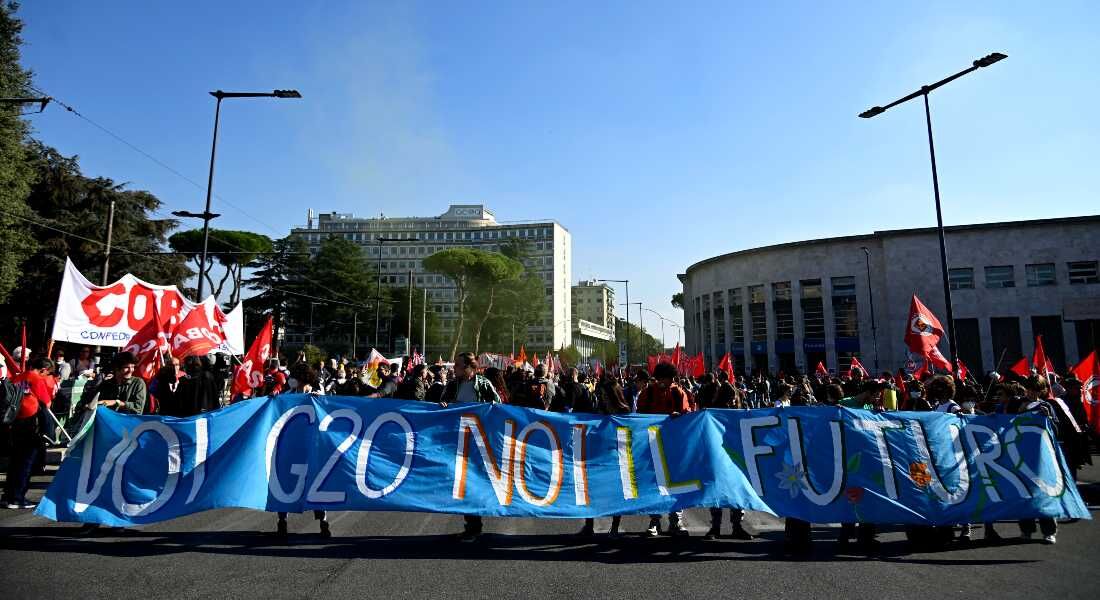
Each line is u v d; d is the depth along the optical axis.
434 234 136.00
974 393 9.36
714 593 5.14
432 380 15.12
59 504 6.52
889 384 8.95
